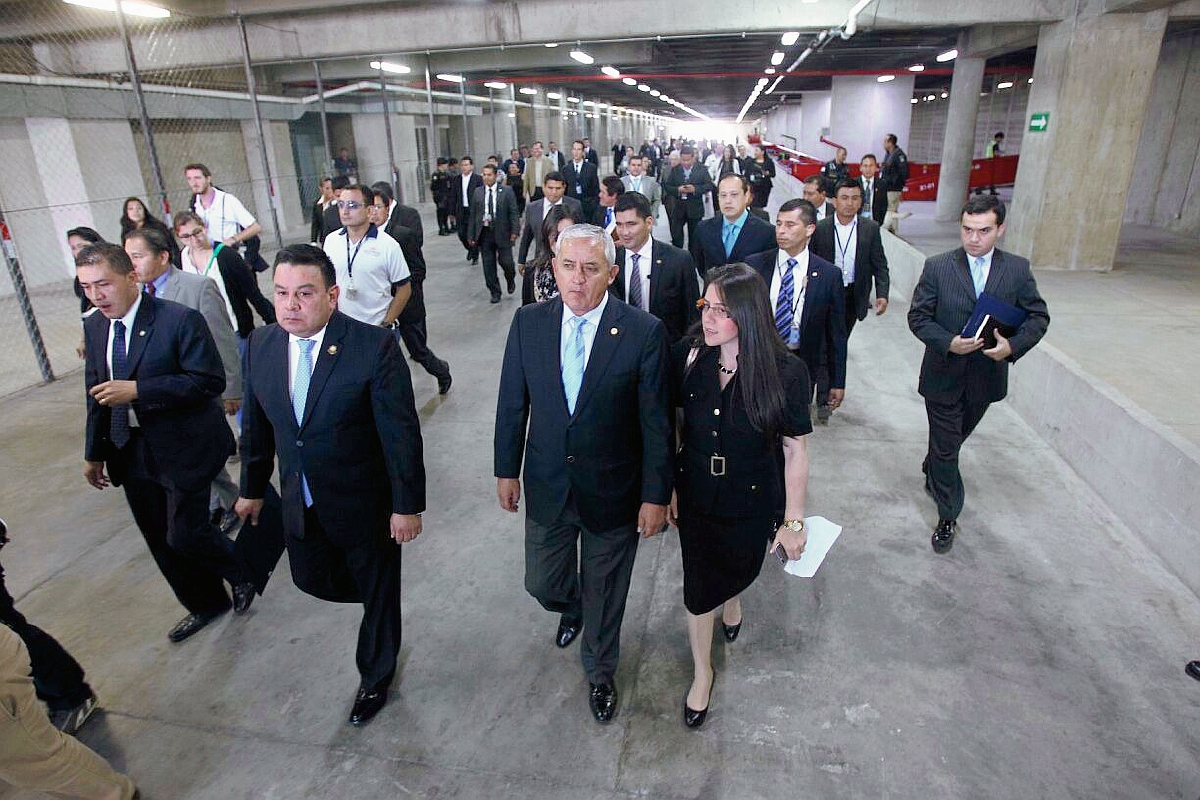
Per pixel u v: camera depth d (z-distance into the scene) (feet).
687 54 58.75
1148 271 30.53
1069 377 13.92
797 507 7.32
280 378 7.11
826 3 34.45
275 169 53.98
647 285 11.17
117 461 8.91
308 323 6.72
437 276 34.09
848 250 15.14
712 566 7.52
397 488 7.36
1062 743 7.65
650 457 7.33
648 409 7.23
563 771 7.50
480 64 57.21
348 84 64.03
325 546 7.79
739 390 6.92
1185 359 19.02
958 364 10.41
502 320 25.61
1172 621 9.48
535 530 7.94
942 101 104.78
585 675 8.91
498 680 8.84
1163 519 10.73
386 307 13.96
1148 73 27.76
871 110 77.15
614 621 8.00
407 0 38.04
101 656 9.36
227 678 8.95
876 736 7.82
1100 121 28.68
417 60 57.11
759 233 13.25
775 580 10.60
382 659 8.20
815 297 11.80
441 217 47.34
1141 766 7.35
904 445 15.02
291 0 35.01
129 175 40.42
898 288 29.30
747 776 7.38
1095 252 30.32
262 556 8.93
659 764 7.55
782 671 8.82
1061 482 13.20
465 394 18.53
